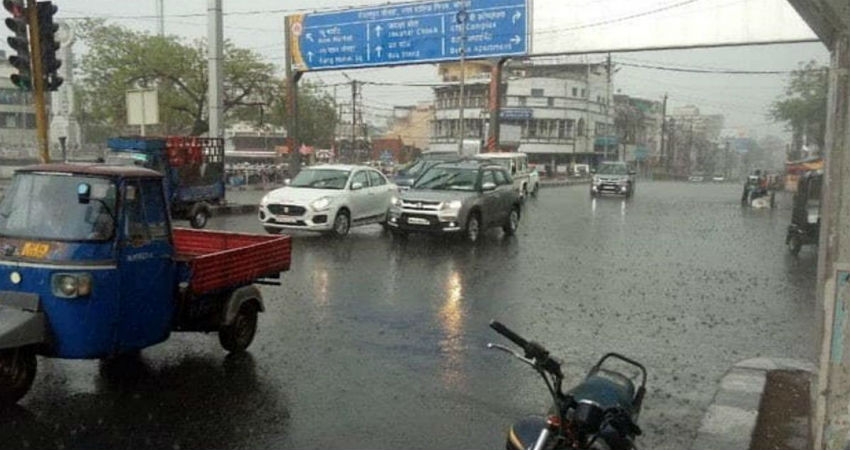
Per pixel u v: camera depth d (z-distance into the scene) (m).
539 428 3.26
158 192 6.55
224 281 7.21
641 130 119.88
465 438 5.50
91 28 37.56
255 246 7.72
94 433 5.37
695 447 5.23
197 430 5.49
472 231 17.61
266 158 85.88
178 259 6.95
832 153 5.59
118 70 36.69
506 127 68.38
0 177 37.66
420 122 110.50
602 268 14.10
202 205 20.39
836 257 5.48
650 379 7.04
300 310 9.73
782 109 55.34
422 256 15.09
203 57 37.06
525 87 89.12
